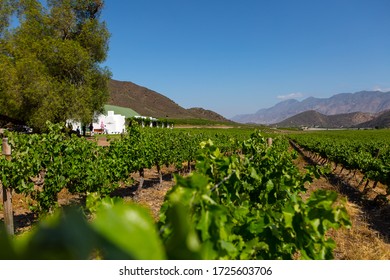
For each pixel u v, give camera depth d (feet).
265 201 13.03
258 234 8.78
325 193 7.83
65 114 94.22
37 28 102.73
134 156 33.76
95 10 114.62
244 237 8.93
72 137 29.40
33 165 23.35
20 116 97.45
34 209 23.72
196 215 5.55
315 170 16.24
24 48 97.96
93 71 111.96
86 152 29.30
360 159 45.62
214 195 8.59
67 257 1.42
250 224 8.63
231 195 10.96
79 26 112.68
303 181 16.26
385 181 35.73
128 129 39.70
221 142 58.70
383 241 22.44
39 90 88.58
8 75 88.17
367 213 30.68
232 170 10.93
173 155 45.24
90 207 8.89
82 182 26.99
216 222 5.50
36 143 24.85
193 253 2.41
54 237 1.40
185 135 55.57
